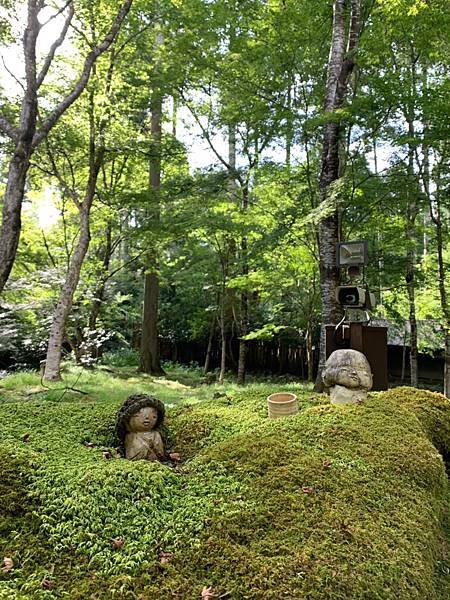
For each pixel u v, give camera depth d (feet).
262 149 28.02
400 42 23.24
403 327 33.83
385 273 25.34
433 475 8.33
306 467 7.31
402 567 5.49
